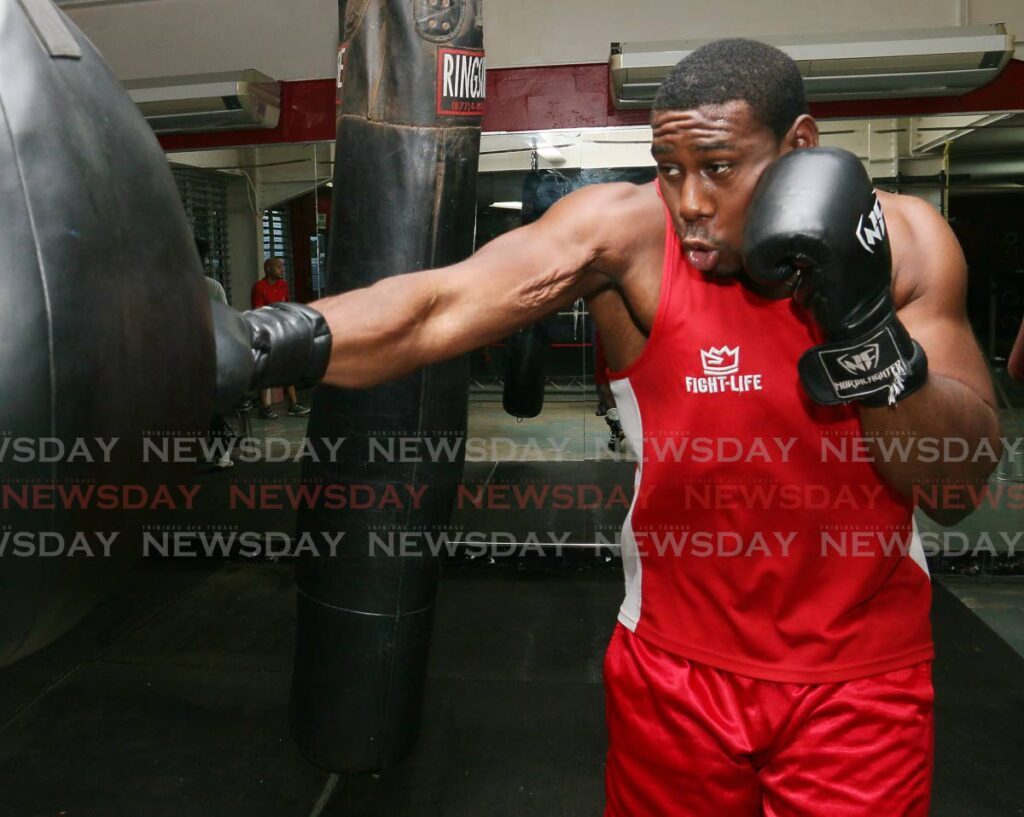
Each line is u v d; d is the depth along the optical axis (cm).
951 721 281
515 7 429
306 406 542
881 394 92
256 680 321
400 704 188
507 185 438
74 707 299
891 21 411
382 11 163
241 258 466
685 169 96
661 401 114
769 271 89
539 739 274
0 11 62
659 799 123
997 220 422
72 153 62
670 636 121
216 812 236
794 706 115
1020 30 401
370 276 167
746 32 420
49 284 60
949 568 429
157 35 463
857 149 416
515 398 424
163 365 68
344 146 169
